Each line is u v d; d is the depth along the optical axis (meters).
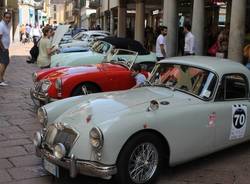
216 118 5.79
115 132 4.82
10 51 26.80
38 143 5.36
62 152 4.93
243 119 6.21
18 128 7.68
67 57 11.86
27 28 38.75
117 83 8.61
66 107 5.88
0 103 9.80
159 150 5.25
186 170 5.84
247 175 5.73
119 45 11.52
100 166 4.80
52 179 5.42
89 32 21.62
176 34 16.72
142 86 6.57
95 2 44.12
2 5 34.56
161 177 5.57
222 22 21.31
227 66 6.18
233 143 6.18
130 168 5.00
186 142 5.46
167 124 5.21
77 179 5.43
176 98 5.76
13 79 13.62
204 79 5.97
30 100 10.20
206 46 17.92
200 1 14.31
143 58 11.43
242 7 12.20
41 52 13.40
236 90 6.20
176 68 6.40
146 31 25.28
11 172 5.60
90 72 8.44
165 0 16.69
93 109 5.34
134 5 29.73
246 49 10.50
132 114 5.08
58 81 8.09
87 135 4.93
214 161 6.23
